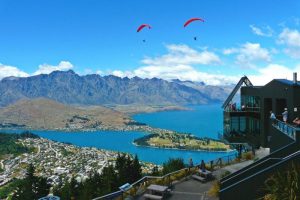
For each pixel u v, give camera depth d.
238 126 52.06
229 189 22.16
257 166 24.72
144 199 26.97
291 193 18.17
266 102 45.31
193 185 30.80
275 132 28.94
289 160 20.88
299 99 35.94
